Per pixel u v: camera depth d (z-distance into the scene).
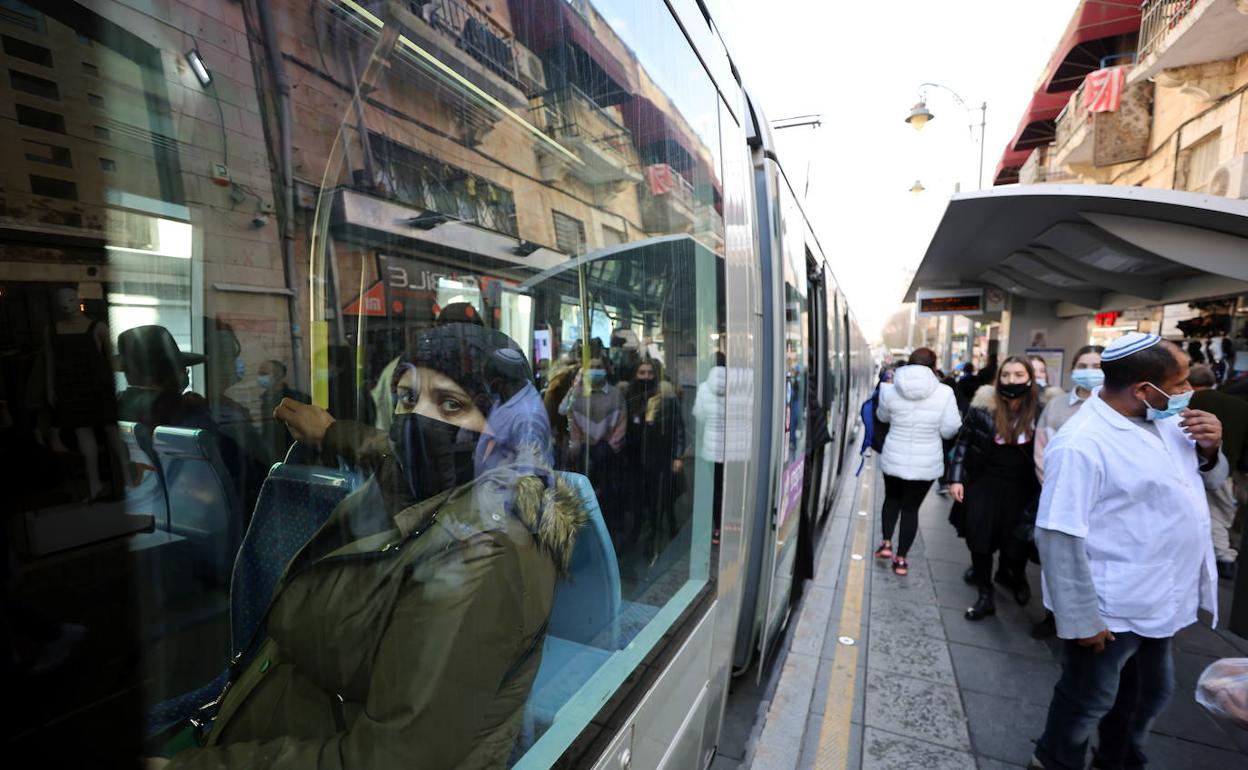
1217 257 4.87
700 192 1.77
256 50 0.68
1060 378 10.61
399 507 0.81
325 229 0.75
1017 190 4.95
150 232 0.60
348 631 0.74
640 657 1.34
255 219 0.68
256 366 0.69
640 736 1.28
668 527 1.55
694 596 1.67
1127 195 4.58
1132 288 7.24
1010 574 4.24
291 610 0.72
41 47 0.54
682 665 1.53
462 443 0.88
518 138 1.04
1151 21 9.93
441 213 0.90
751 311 2.29
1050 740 2.35
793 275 3.37
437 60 0.89
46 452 0.54
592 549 1.17
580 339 1.21
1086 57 14.38
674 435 1.58
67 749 0.56
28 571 0.53
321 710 0.72
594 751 1.10
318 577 0.74
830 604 4.23
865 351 19.03
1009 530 3.88
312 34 0.73
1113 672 2.16
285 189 0.71
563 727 1.07
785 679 3.29
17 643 0.52
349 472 0.78
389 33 0.82
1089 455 2.11
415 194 0.86
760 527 2.64
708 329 1.82
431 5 0.87
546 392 1.11
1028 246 7.24
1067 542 2.11
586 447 1.21
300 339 0.73
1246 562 2.61
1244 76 9.05
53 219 0.54
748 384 2.21
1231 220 4.48
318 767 0.68
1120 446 2.09
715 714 1.95
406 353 0.84
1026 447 3.81
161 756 0.63
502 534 0.85
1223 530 4.56
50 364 0.54
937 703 3.07
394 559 0.78
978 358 20.06
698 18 1.80
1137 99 12.17
